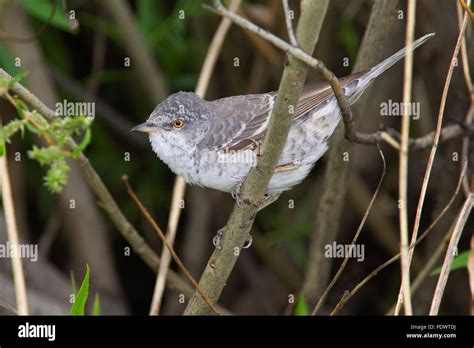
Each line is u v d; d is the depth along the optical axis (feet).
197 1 37.06
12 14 34.83
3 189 23.45
